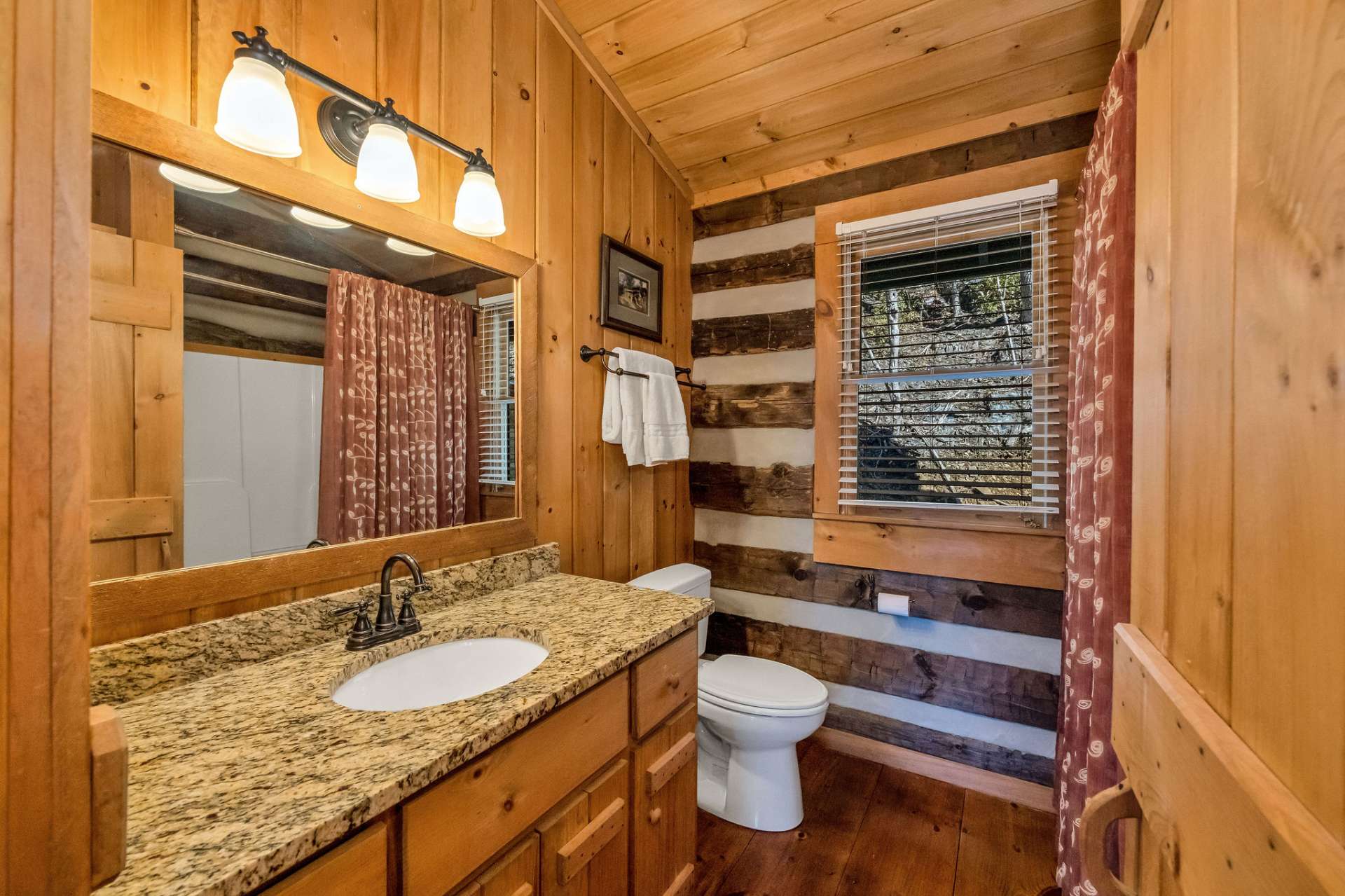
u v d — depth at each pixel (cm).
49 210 34
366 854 64
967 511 194
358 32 121
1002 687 186
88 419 36
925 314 200
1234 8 46
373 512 123
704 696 171
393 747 72
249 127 92
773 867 154
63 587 35
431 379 136
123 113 87
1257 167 42
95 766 37
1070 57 164
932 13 159
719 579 242
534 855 88
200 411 97
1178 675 55
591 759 101
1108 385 107
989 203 184
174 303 94
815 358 219
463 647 118
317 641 109
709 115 206
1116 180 98
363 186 113
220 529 99
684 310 244
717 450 242
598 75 189
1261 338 41
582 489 183
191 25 96
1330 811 32
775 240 229
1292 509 37
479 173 133
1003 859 157
